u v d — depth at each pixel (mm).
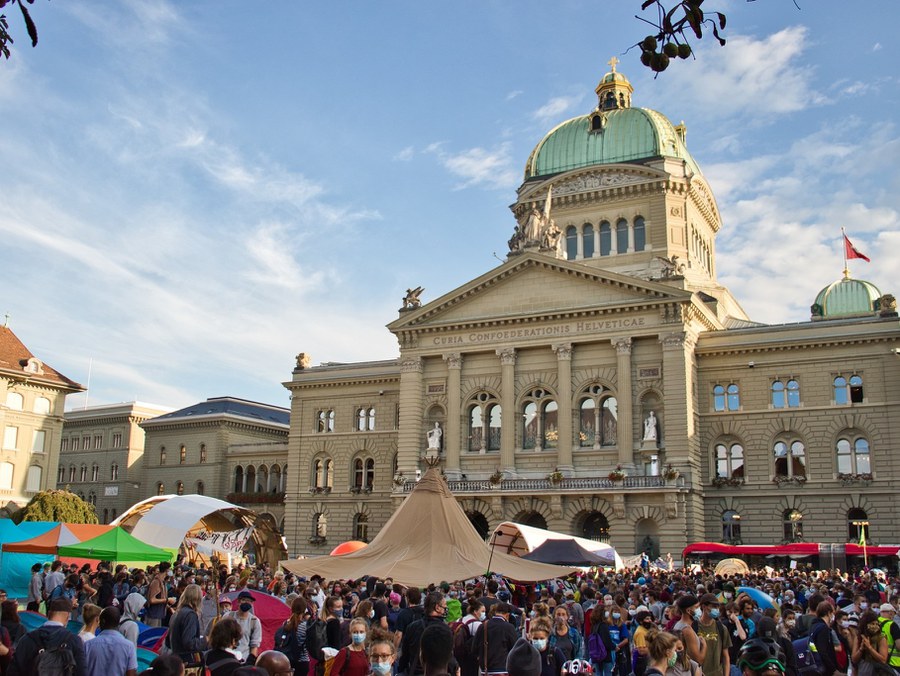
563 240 93250
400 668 18578
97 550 39406
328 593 34031
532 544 41812
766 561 70812
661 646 14539
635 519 71375
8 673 15125
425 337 83875
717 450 77312
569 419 76250
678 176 90750
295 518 94750
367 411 94312
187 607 19250
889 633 19906
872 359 73438
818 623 21859
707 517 75688
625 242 90812
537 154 98625
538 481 74812
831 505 72312
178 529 38281
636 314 75438
